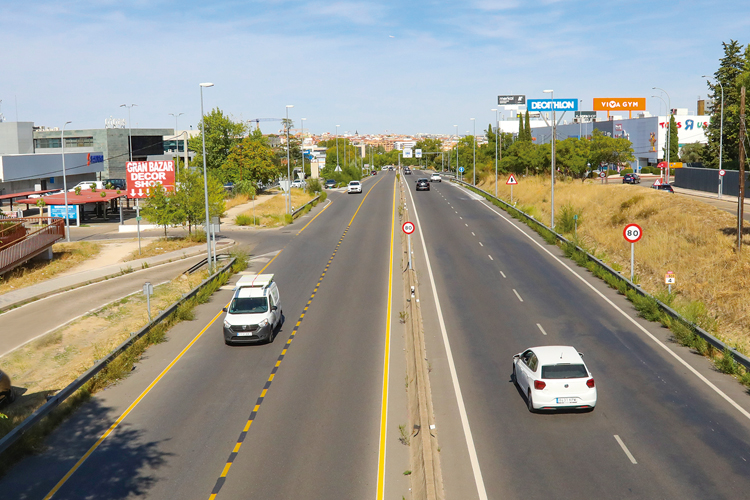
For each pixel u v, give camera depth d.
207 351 22.22
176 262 41.16
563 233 45.53
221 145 92.75
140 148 113.25
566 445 13.95
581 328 23.38
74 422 16.27
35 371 21.77
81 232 56.94
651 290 29.19
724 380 17.94
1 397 18.25
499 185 79.75
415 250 41.03
